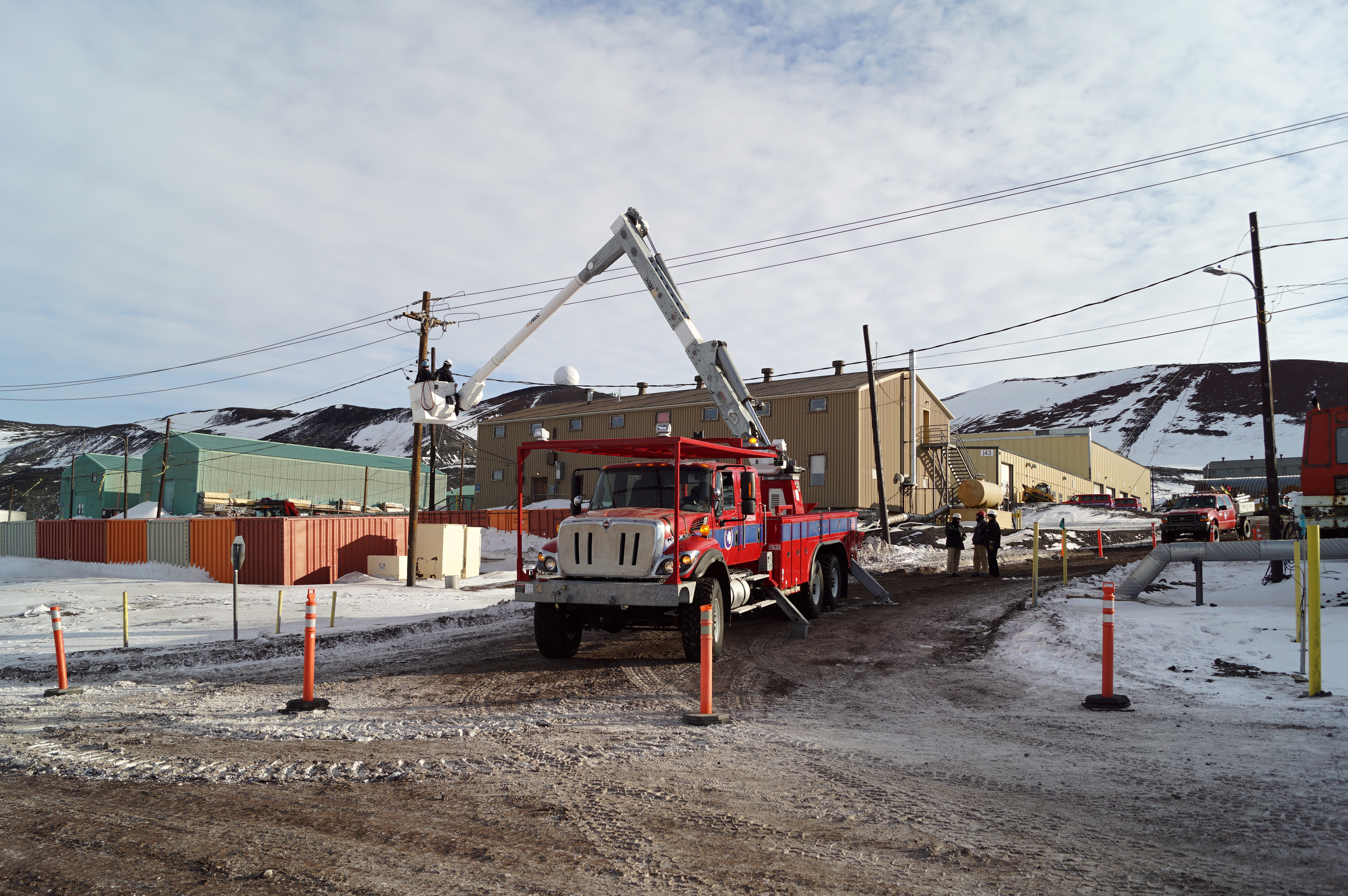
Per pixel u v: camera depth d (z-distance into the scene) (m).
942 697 8.02
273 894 3.67
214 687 8.98
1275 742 6.00
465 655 10.84
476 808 4.82
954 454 46.50
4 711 7.89
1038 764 5.65
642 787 5.20
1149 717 6.93
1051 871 3.80
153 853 4.20
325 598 19.11
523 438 49.94
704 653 7.11
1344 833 4.22
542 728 6.88
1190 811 4.61
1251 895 3.51
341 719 7.31
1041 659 9.78
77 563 29.41
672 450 10.84
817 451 39.28
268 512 49.56
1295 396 194.75
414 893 3.65
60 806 4.98
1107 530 38.53
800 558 13.16
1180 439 184.25
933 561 27.72
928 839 4.25
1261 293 18.86
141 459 63.94
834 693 8.27
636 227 15.76
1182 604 13.25
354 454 72.50
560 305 16.25
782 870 3.85
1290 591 13.67
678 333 15.31
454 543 26.33
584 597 9.57
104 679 9.67
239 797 5.10
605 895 3.60
